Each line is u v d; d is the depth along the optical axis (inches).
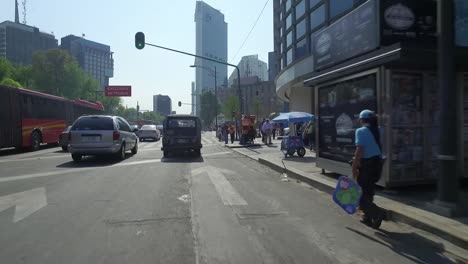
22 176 482.3
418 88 358.0
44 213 295.3
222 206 323.0
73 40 5049.2
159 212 299.6
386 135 346.9
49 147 1079.0
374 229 257.6
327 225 267.4
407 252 215.3
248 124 1176.8
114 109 4800.7
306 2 1064.8
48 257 205.2
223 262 199.0
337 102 422.9
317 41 466.6
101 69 5305.1
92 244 225.0
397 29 345.1
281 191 395.5
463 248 220.2
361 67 360.2
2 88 802.2
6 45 4114.2
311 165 574.9
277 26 1796.3
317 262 200.1
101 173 514.0
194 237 238.5
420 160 357.7
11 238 235.9
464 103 371.2
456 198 271.9
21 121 871.7
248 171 559.5
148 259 202.5
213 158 762.8
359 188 268.8
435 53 318.7
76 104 1246.9
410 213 272.1
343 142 410.9
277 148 1039.0
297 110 1254.3
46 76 3339.1
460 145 371.9
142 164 629.6
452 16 273.6
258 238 237.8
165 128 786.8
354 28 381.1
